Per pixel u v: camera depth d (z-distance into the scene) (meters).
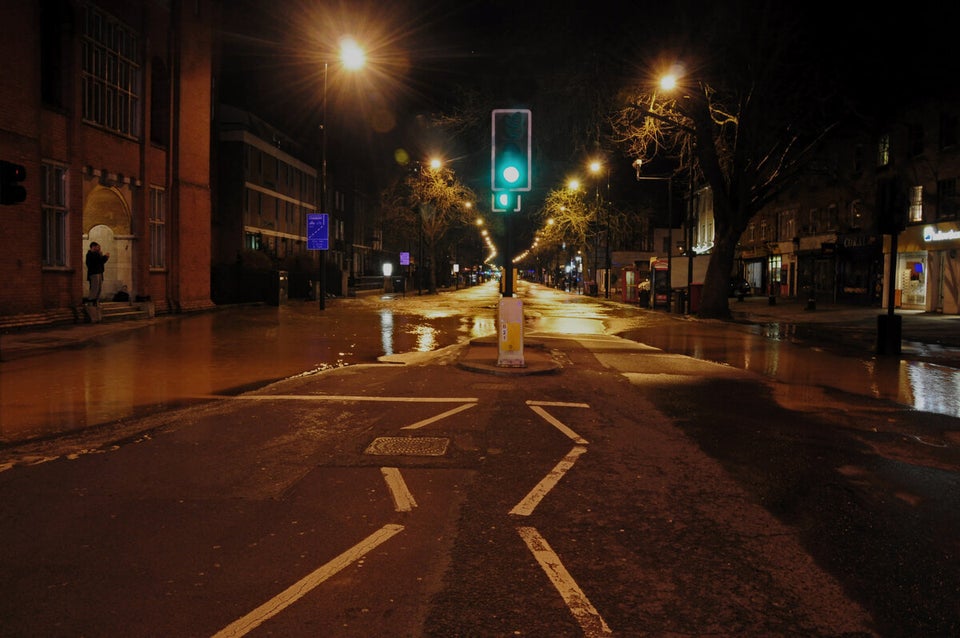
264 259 37.28
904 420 8.90
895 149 33.62
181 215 26.77
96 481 5.85
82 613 3.59
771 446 7.39
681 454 7.00
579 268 78.44
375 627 3.48
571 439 7.55
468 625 3.52
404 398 9.79
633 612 3.69
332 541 4.59
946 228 29.80
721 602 3.82
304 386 10.75
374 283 60.59
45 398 9.68
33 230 19.06
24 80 18.59
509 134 11.96
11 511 5.11
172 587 3.89
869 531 4.94
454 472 6.22
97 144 22.03
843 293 39.75
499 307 12.41
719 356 16.17
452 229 71.38
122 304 23.25
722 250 29.80
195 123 27.77
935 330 22.75
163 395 9.95
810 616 3.69
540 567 4.23
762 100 26.69
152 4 24.78
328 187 67.69
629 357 15.08
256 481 5.89
